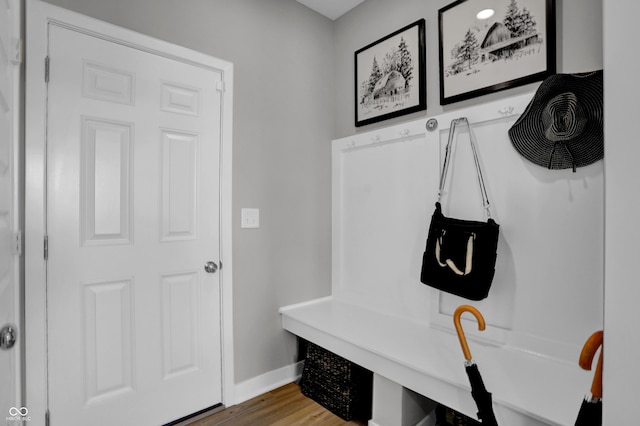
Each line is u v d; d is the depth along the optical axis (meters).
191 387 1.77
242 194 1.96
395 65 2.06
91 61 1.47
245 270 1.98
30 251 1.32
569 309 1.38
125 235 1.56
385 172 2.09
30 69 1.32
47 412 1.36
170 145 1.70
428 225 1.86
